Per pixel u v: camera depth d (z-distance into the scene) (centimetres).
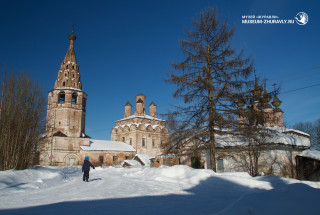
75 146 5172
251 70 1580
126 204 770
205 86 1586
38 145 2095
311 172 2286
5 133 1703
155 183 1326
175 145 1634
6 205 775
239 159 2138
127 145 5991
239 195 931
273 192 613
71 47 5756
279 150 2133
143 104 6719
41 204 789
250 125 1570
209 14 1716
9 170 1534
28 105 1875
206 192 1015
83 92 5591
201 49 1639
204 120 1571
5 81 1766
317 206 535
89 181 1602
